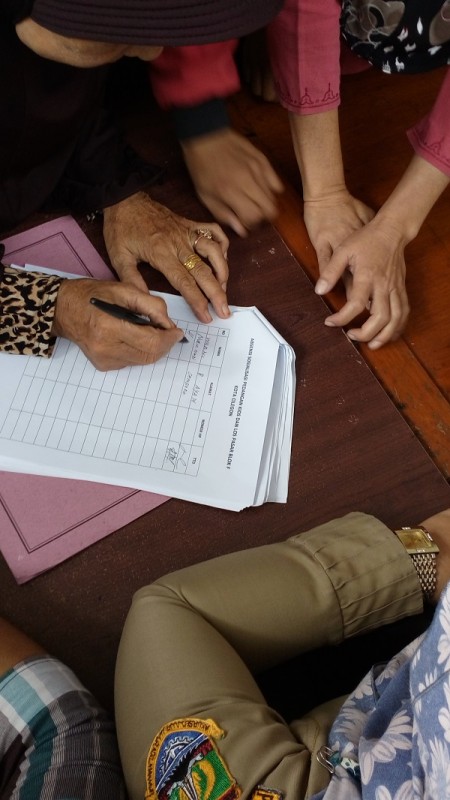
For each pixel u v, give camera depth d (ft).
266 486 2.91
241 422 2.96
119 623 2.74
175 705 2.18
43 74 2.77
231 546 2.85
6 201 3.21
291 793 2.00
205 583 2.45
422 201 3.36
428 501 2.98
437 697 1.61
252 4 2.10
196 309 3.11
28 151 3.09
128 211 3.28
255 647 2.45
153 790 2.08
